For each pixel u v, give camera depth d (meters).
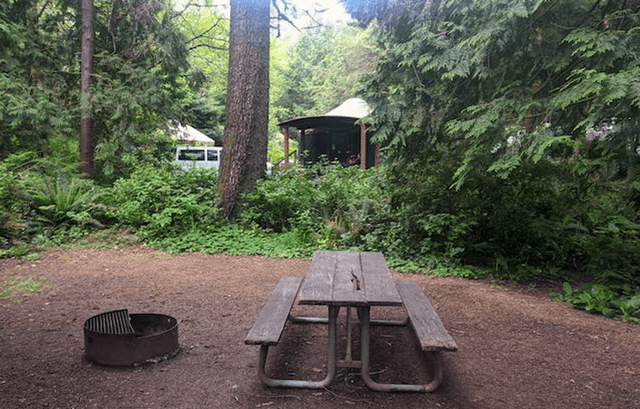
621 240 6.39
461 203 7.17
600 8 5.60
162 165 13.15
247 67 9.61
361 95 7.01
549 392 3.10
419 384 3.21
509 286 6.08
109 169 12.88
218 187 9.63
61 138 13.08
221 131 33.16
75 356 3.54
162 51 14.36
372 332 4.32
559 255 6.91
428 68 6.07
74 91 13.93
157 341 3.44
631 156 5.19
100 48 14.64
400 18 7.15
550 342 4.05
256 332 3.02
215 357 3.58
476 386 3.17
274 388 3.08
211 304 5.00
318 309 4.99
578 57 5.35
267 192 9.26
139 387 3.04
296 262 7.25
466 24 6.22
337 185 9.81
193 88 17.00
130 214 8.84
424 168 7.29
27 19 13.93
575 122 5.39
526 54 5.82
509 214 6.87
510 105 5.41
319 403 2.90
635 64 4.70
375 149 21.16
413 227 7.56
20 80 12.47
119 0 14.69
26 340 3.88
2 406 2.74
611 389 3.16
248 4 9.57
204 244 8.12
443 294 5.54
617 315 4.91
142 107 13.69
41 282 5.80
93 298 5.18
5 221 7.77
